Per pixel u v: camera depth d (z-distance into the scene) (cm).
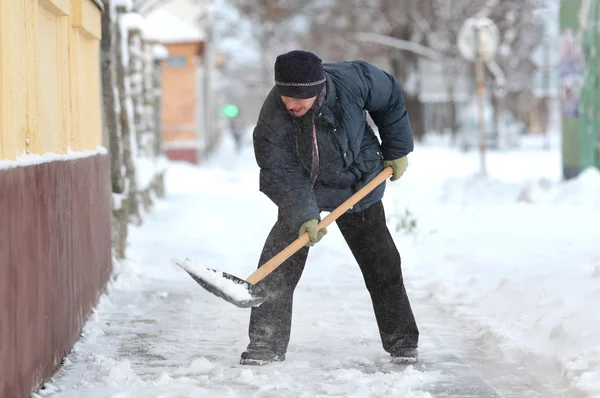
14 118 921
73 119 1377
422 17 9188
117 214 1891
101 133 1723
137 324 1378
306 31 12150
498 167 5838
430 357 1170
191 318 1426
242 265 1950
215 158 8538
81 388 1012
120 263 1861
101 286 1559
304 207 1071
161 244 2266
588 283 1419
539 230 2248
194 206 3372
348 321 1387
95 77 1636
